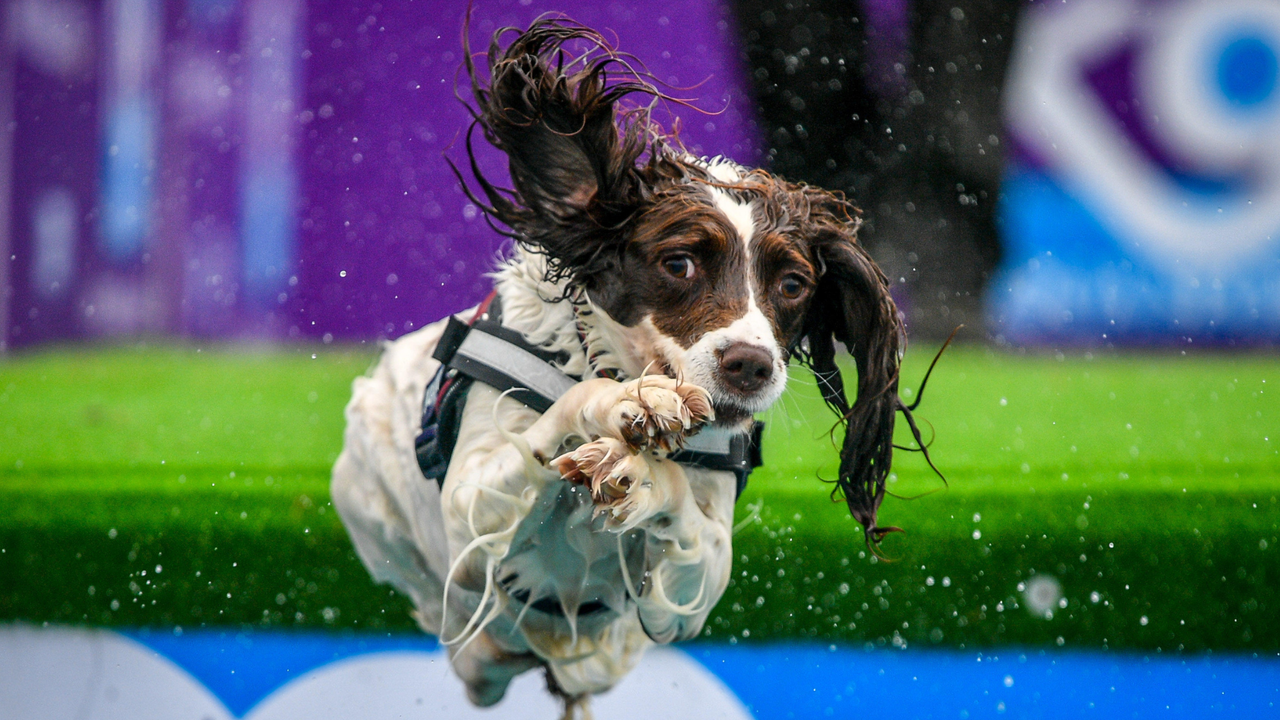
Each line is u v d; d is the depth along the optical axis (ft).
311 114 54.95
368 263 54.49
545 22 17.16
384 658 26.07
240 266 56.95
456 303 53.62
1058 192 57.26
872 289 18.76
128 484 33.17
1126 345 56.44
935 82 57.67
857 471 19.89
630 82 17.21
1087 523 29.43
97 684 24.53
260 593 28.19
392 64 53.88
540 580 18.62
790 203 17.90
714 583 17.84
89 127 58.18
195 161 57.16
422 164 53.52
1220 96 54.80
